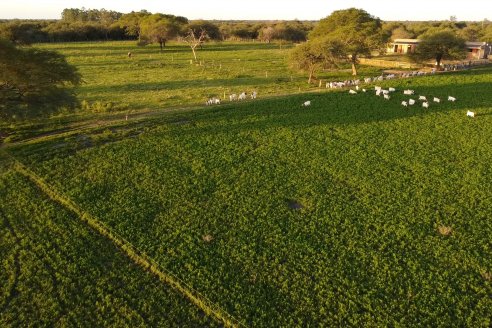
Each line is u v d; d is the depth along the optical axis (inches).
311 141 1625.2
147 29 4953.3
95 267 949.8
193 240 1037.2
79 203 1178.6
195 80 2962.6
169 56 4429.1
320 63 2780.5
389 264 957.8
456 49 3147.1
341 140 1636.3
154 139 1622.8
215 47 5649.6
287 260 976.3
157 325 807.7
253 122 1819.6
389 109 2000.5
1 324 800.9
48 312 831.7
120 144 1568.7
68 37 6412.4
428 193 1249.4
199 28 5890.8
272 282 911.7
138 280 918.4
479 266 947.3
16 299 860.6
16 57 1509.6
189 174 1363.2
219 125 1781.5
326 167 1417.3
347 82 2605.8
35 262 959.0
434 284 901.8
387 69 3501.5
